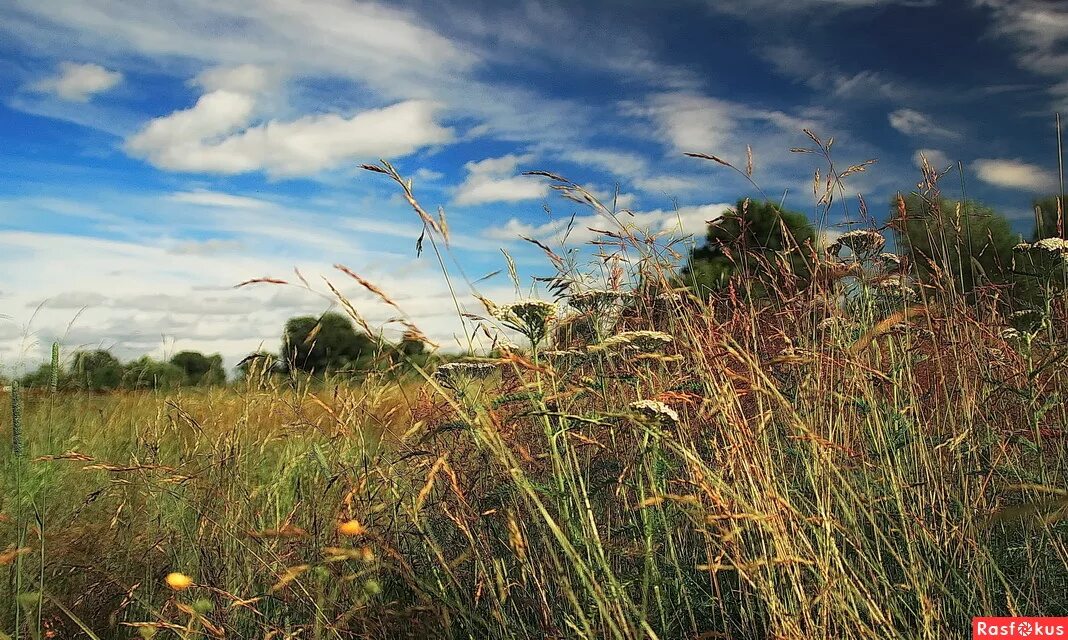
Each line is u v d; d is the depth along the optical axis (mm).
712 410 2318
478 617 2133
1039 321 3340
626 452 2539
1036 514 1986
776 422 2809
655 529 2369
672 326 2664
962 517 2303
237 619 2451
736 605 2232
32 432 4469
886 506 2484
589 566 2006
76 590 2785
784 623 1895
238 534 2682
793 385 2906
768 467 2232
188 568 2750
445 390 2465
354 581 2363
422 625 2244
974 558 2197
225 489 2961
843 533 2252
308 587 2418
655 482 2113
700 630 2205
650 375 2604
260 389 3988
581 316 2852
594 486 2248
